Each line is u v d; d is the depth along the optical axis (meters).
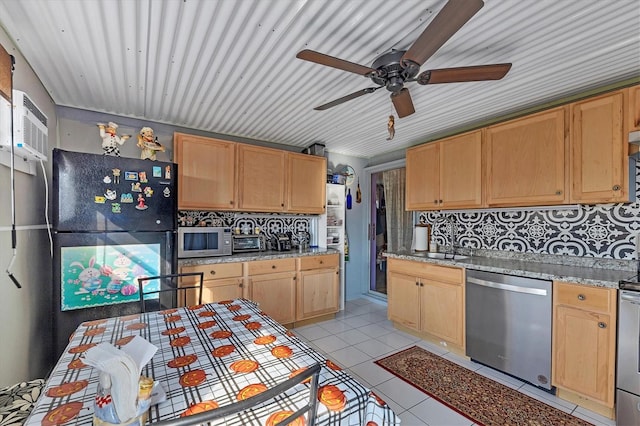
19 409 1.14
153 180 2.25
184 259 2.84
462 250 3.26
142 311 1.83
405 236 4.17
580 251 2.39
